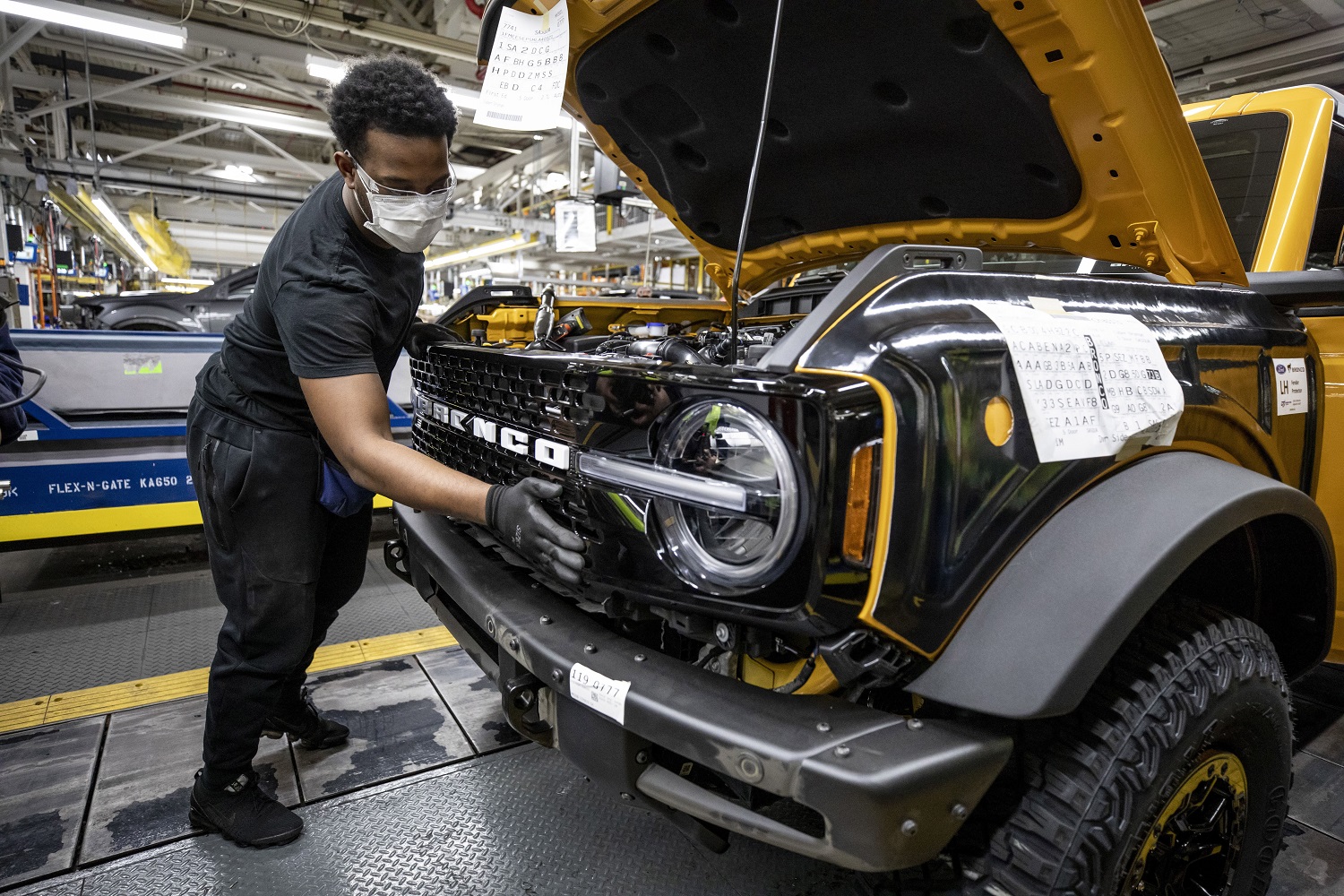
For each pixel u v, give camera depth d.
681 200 2.09
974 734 1.00
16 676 2.58
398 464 1.29
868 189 1.79
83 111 13.09
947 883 1.13
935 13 1.24
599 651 1.21
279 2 7.61
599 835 1.80
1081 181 1.44
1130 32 1.13
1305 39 7.26
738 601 1.01
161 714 2.33
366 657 2.73
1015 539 1.07
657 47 1.58
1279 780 1.37
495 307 2.39
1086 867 1.05
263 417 1.57
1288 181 2.06
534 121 1.33
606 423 1.15
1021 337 1.09
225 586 1.64
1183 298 1.43
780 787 0.95
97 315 8.03
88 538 3.29
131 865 1.68
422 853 1.73
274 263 1.45
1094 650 0.96
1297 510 1.25
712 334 1.90
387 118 1.31
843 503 0.93
